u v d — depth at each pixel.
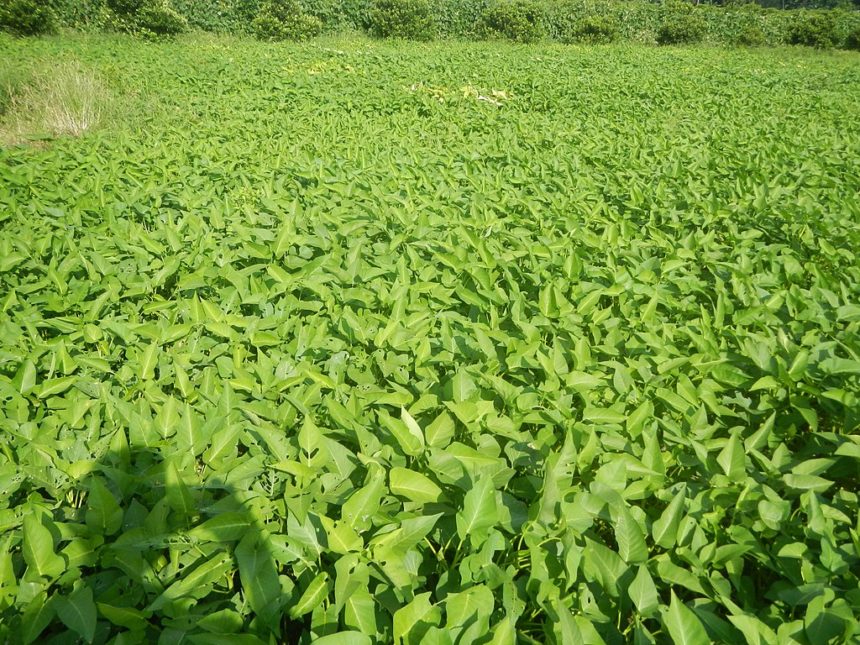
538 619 2.27
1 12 19.41
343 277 4.59
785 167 8.11
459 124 10.77
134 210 6.20
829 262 5.48
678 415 3.38
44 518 2.37
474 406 2.94
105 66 14.44
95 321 4.09
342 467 2.66
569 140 9.73
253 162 7.90
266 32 24.45
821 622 2.04
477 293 4.43
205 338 3.86
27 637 1.92
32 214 5.95
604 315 4.22
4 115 10.34
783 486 2.86
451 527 2.53
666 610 2.09
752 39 30.52
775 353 3.85
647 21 31.92
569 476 2.69
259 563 2.11
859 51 29.53
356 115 10.97
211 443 2.76
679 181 7.52
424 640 1.85
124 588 2.22
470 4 29.36
